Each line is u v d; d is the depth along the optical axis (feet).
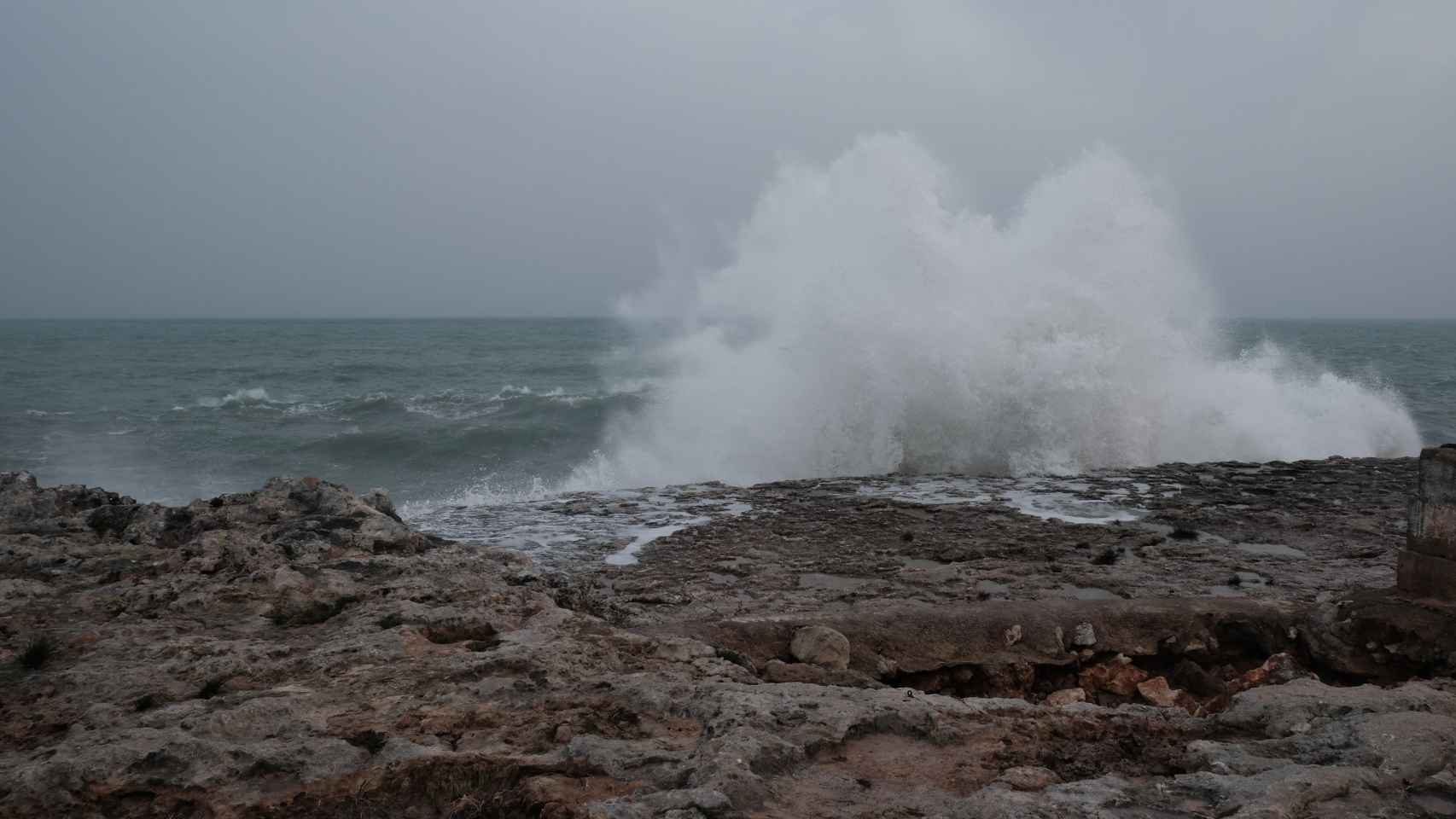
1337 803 11.64
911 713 14.39
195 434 80.69
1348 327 546.26
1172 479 43.06
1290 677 20.52
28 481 28.30
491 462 68.18
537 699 15.06
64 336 325.01
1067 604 23.08
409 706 14.60
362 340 297.74
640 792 12.01
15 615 18.99
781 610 23.03
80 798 12.07
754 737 13.08
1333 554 28.96
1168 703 20.75
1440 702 14.94
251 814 11.76
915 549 29.76
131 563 22.39
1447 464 20.54
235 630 18.40
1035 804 11.51
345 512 25.75
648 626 21.33
